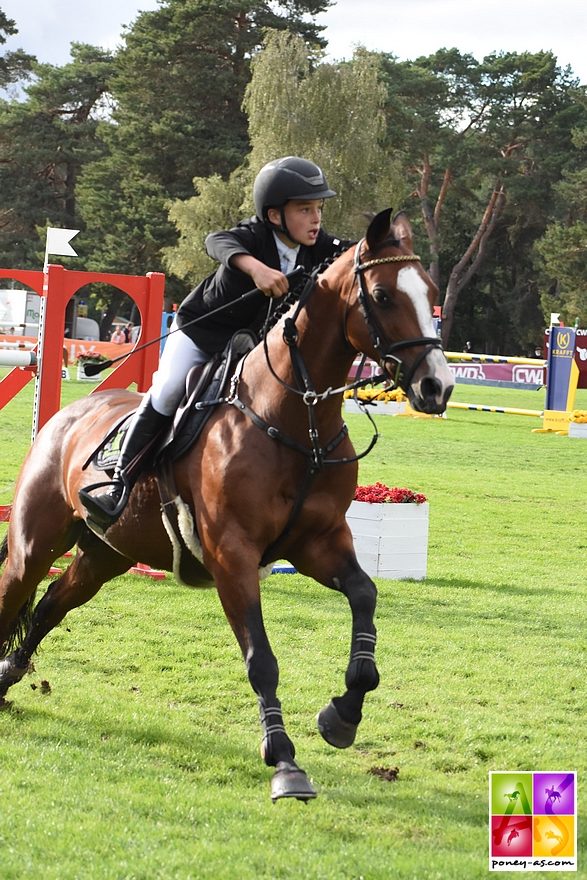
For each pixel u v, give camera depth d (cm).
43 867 503
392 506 1301
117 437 712
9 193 8962
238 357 657
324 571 623
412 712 805
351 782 657
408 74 9062
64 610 795
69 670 883
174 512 657
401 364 566
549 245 7912
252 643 586
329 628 1048
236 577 601
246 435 614
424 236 9475
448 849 554
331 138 6512
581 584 1333
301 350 614
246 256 626
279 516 612
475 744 740
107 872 498
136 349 796
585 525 1780
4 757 669
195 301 686
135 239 7725
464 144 8769
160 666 902
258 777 660
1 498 1580
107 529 709
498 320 9481
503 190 9019
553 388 3434
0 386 1220
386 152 6956
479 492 2062
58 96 9069
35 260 8450
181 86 8031
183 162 7806
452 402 4000
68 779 628
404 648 987
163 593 1177
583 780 679
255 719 779
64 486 757
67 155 8925
